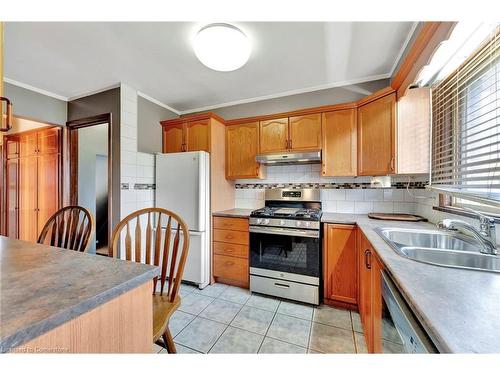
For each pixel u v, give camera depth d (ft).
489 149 4.17
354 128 7.30
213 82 8.14
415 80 5.40
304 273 7.01
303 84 8.30
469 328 1.75
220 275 8.38
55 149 9.47
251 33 5.50
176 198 8.42
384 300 3.33
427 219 6.50
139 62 6.81
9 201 11.19
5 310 1.69
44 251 3.16
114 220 8.09
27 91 8.18
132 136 8.52
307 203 8.67
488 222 3.58
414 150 6.19
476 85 4.50
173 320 6.17
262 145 8.61
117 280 2.24
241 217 8.03
